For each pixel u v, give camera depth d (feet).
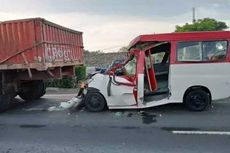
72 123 30.91
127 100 34.42
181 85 33.40
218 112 33.65
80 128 28.99
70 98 46.60
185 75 33.30
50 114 35.45
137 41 33.68
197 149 22.45
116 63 37.99
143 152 22.17
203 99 33.83
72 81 61.11
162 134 26.32
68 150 23.02
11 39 35.12
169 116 32.40
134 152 22.22
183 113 33.47
